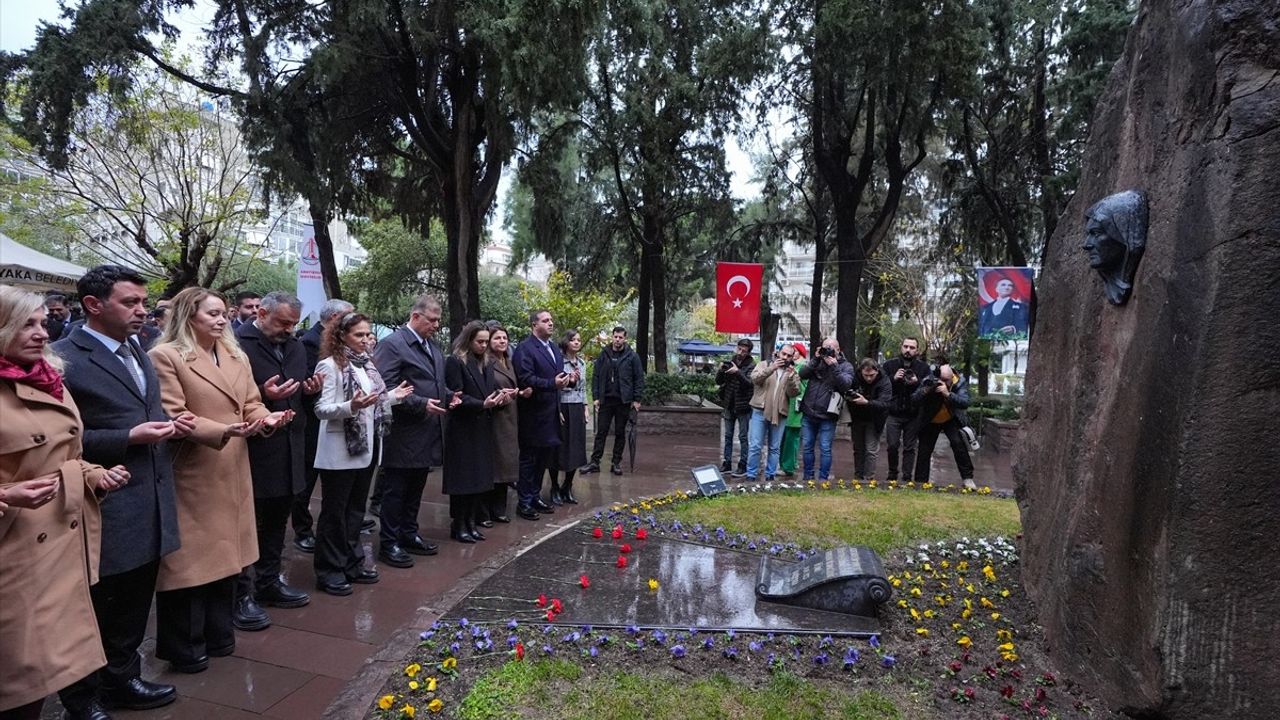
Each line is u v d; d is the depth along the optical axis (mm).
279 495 4250
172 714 3082
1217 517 2561
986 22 15125
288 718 3047
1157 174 3230
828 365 8430
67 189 15188
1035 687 3273
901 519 6051
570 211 20266
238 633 3949
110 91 11797
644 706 3023
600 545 5500
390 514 5207
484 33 10930
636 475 9312
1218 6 2787
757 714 2977
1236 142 2641
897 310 22500
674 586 4516
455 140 13430
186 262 13570
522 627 3836
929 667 3455
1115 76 4109
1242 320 2568
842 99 16781
